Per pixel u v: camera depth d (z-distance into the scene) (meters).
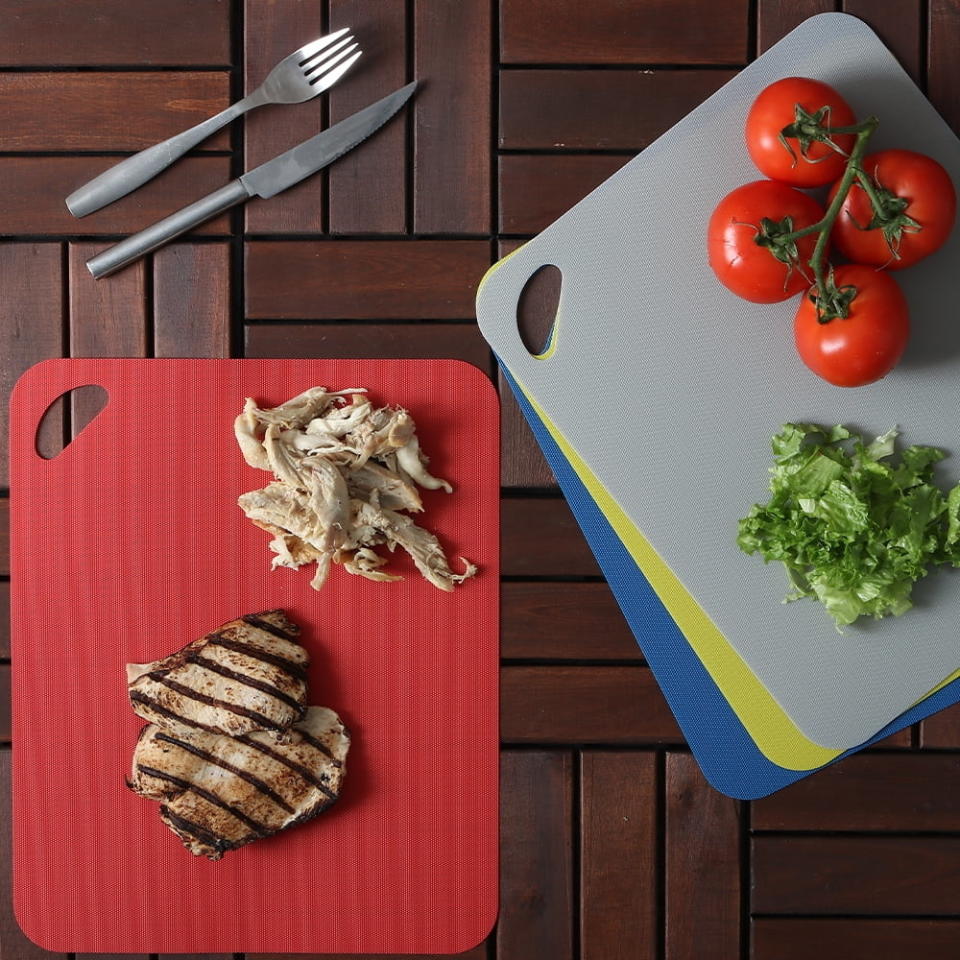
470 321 0.94
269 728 0.92
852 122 0.87
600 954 0.94
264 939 0.94
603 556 0.93
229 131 0.94
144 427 0.94
